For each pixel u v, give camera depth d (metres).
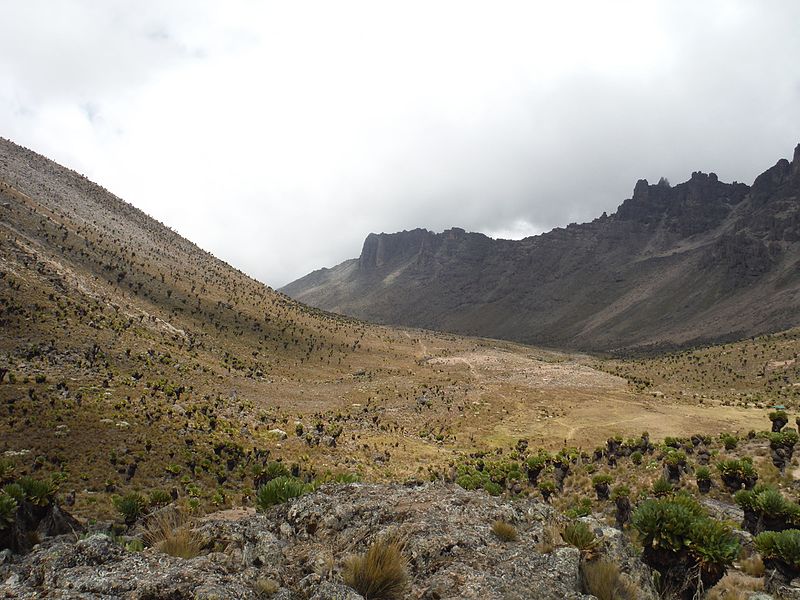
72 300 108.44
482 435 102.38
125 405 64.12
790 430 43.59
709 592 11.13
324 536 8.91
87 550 6.81
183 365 108.12
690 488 35.62
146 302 151.25
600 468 48.91
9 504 15.76
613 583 7.73
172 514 9.99
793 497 31.05
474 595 6.41
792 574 14.48
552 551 8.21
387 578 6.76
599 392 136.12
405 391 142.75
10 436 47.53
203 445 58.69
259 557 7.76
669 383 159.00
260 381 130.12
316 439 75.69
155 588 5.82
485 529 8.79
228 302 196.12
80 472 43.91
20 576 6.45
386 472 67.38
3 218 139.50
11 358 70.56
